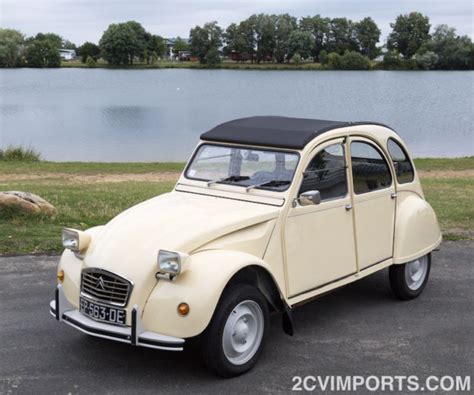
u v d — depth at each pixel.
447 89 100.62
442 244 10.05
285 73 151.00
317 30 177.50
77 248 5.70
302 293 6.02
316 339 6.23
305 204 5.78
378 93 92.31
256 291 5.46
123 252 5.34
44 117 58.88
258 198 5.99
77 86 109.31
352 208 6.48
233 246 5.50
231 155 6.36
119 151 36.75
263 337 5.58
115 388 5.19
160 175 23.86
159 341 5.04
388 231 6.99
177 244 5.30
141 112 64.75
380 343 6.16
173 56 199.62
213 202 6.07
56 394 5.07
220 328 5.18
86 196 13.62
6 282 7.72
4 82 118.50
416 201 7.36
